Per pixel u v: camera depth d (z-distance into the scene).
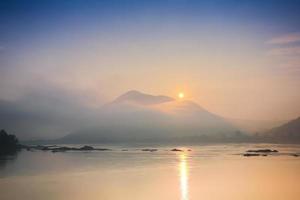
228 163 71.94
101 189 38.94
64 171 58.09
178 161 79.06
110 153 121.75
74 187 40.44
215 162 74.81
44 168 63.31
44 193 36.62
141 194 35.94
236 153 112.81
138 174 53.59
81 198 34.00
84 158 93.00
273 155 97.25
